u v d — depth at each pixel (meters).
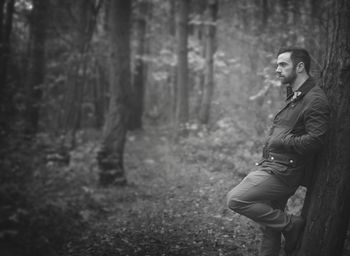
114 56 8.44
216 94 14.75
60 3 9.98
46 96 10.77
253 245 4.38
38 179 6.92
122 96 8.50
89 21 10.39
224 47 14.43
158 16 19.16
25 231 4.88
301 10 7.62
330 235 3.21
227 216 5.41
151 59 17.73
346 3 3.15
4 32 7.40
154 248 4.60
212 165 8.80
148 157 11.65
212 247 4.46
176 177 8.49
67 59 10.70
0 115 6.76
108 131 8.53
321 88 3.31
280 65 3.33
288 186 3.34
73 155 10.42
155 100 26.53
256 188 3.35
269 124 7.84
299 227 3.39
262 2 9.52
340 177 3.15
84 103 16.38
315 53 6.16
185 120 13.34
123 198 7.25
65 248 4.89
